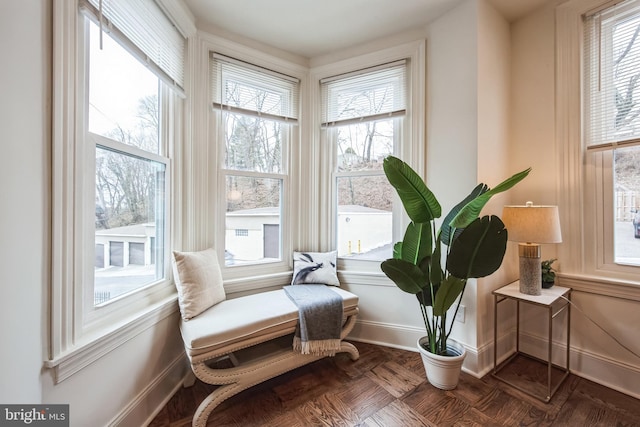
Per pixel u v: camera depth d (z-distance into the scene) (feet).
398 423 4.42
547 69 6.14
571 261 5.85
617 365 5.21
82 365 3.35
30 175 2.79
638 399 4.91
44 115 2.97
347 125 7.57
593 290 5.50
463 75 5.95
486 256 4.50
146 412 4.46
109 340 3.74
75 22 3.34
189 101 5.98
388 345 6.98
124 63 4.44
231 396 4.88
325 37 7.00
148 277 5.03
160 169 5.38
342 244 7.73
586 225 5.72
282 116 7.43
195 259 5.42
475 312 5.71
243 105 7.00
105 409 3.70
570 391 5.16
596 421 4.42
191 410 4.78
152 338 4.69
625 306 5.16
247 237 7.11
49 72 3.03
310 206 7.80
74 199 3.38
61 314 3.15
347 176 7.70
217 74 6.57
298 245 7.75
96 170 3.85
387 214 7.30
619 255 5.35
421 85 6.63
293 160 7.71
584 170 5.74
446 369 5.12
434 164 6.49
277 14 6.12
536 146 6.31
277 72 7.41
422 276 5.14
